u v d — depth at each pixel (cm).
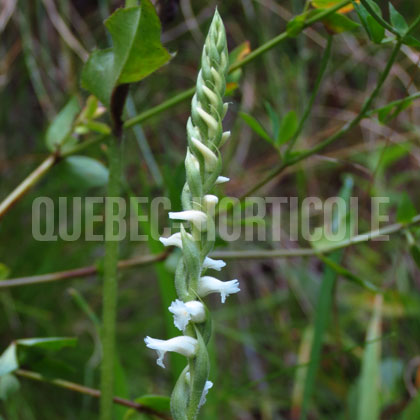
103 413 23
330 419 45
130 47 20
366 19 22
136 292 50
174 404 16
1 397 25
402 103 25
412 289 51
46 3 43
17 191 29
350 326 50
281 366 47
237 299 53
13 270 45
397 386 41
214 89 17
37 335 46
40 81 45
